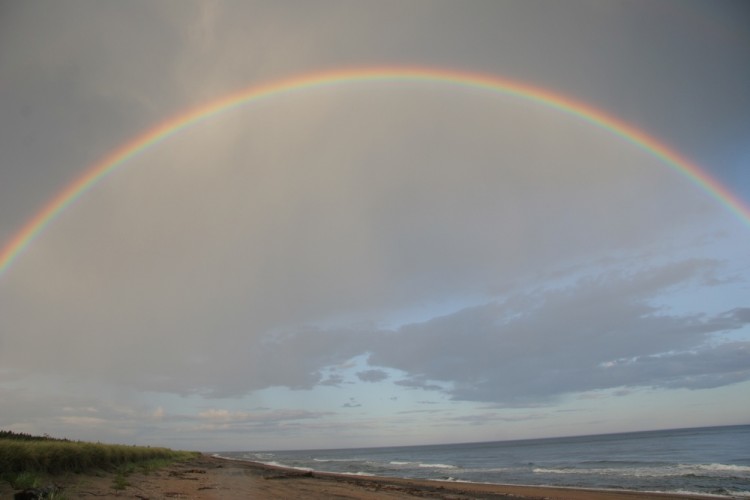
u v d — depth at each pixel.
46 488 13.89
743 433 154.75
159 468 33.69
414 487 31.08
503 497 25.53
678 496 26.11
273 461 93.44
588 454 93.62
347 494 23.94
